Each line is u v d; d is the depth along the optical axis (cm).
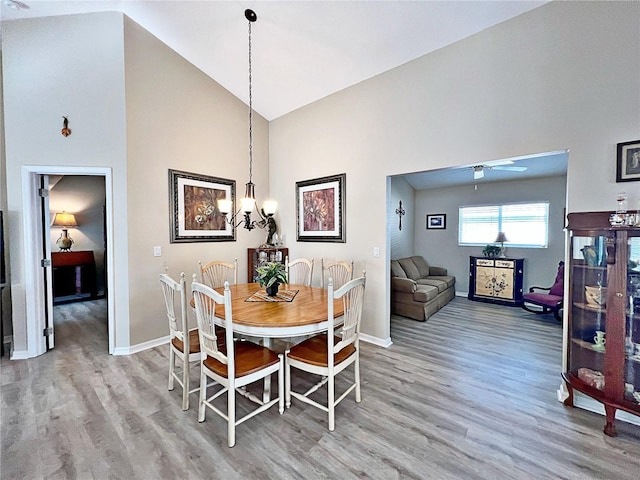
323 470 169
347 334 222
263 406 207
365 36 301
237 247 438
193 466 172
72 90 310
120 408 226
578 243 227
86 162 313
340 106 388
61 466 171
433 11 264
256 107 459
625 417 212
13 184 303
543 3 244
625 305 196
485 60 275
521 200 554
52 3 287
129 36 323
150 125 343
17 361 304
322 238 415
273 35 324
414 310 456
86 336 374
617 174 215
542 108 247
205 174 398
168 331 361
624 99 213
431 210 664
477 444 189
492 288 555
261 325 203
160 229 353
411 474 166
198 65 385
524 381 268
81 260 551
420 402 236
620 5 213
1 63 321
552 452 183
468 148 287
